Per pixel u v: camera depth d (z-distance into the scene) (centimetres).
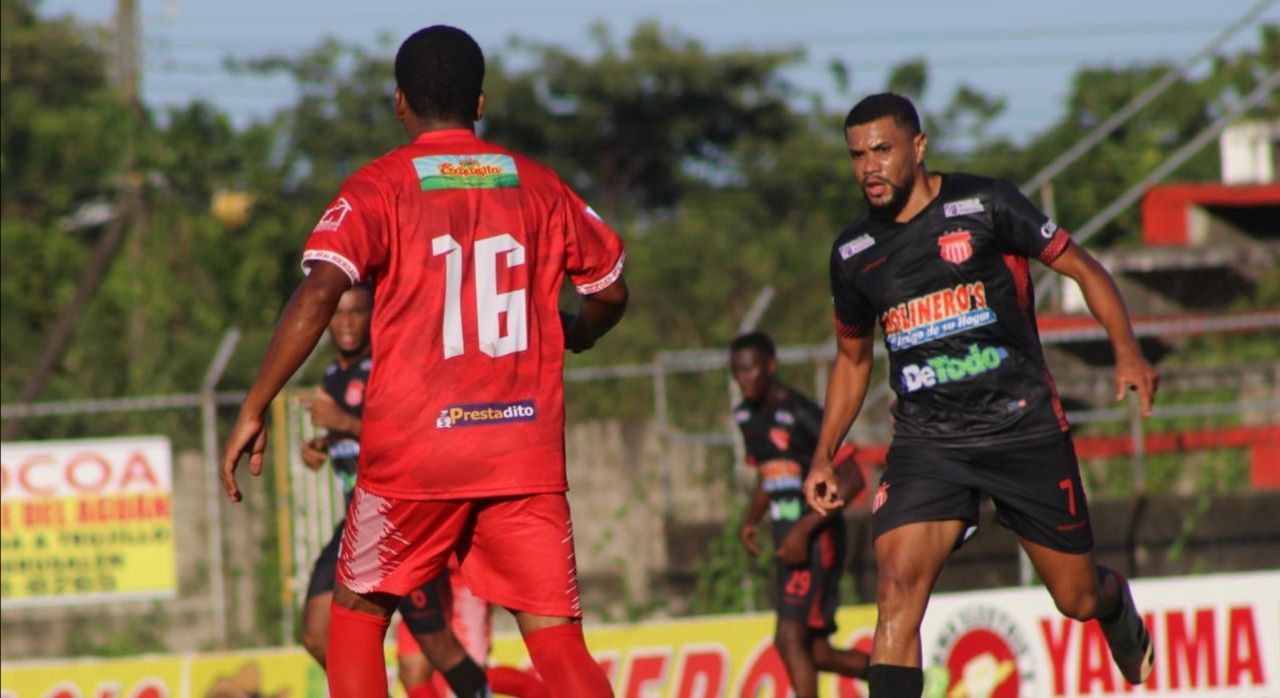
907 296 2009
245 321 8900
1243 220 6100
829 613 3244
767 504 3438
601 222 1750
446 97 1712
